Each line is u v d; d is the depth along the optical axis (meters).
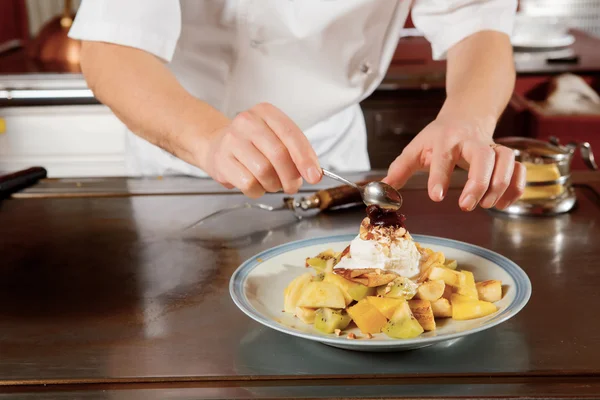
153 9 1.21
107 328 0.84
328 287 0.80
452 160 0.94
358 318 0.78
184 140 1.01
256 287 0.89
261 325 0.83
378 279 0.81
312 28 1.44
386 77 2.43
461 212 1.20
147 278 0.98
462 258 0.95
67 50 2.52
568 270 0.96
